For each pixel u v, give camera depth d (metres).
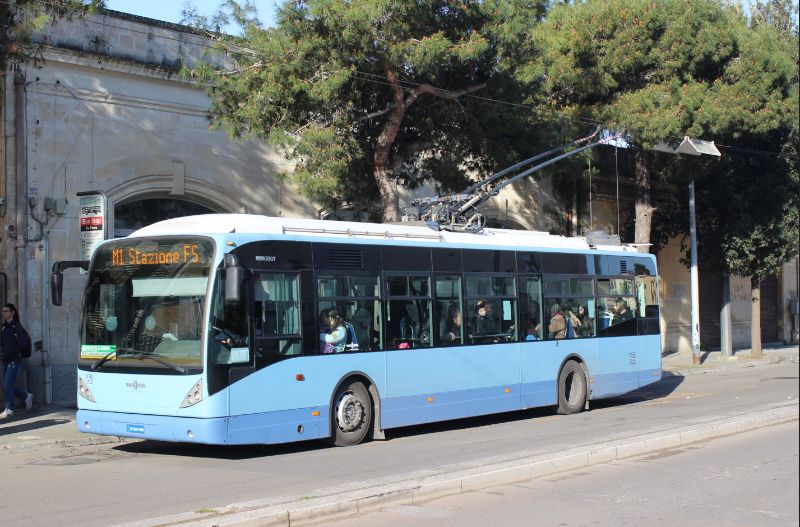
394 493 8.41
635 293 18.58
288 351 11.70
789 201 28.73
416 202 17.39
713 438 12.88
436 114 19.52
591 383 17.06
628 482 9.66
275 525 7.31
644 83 24.39
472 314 14.65
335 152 17.45
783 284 39.66
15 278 16.92
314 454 11.81
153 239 11.52
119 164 18.47
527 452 11.23
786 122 26.08
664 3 23.39
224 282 11.03
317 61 17.05
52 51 17.36
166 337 11.13
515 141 20.70
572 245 17.19
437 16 17.58
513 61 18.36
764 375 25.94
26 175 17.12
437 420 13.84
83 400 11.70
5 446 12.45
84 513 8.12
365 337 12.86
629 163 31.89
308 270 12.16
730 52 24.09
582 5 24.00
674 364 29.12
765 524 7.82
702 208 29.98
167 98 19.28
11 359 15.50
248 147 20.73
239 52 18.05
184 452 12.26
